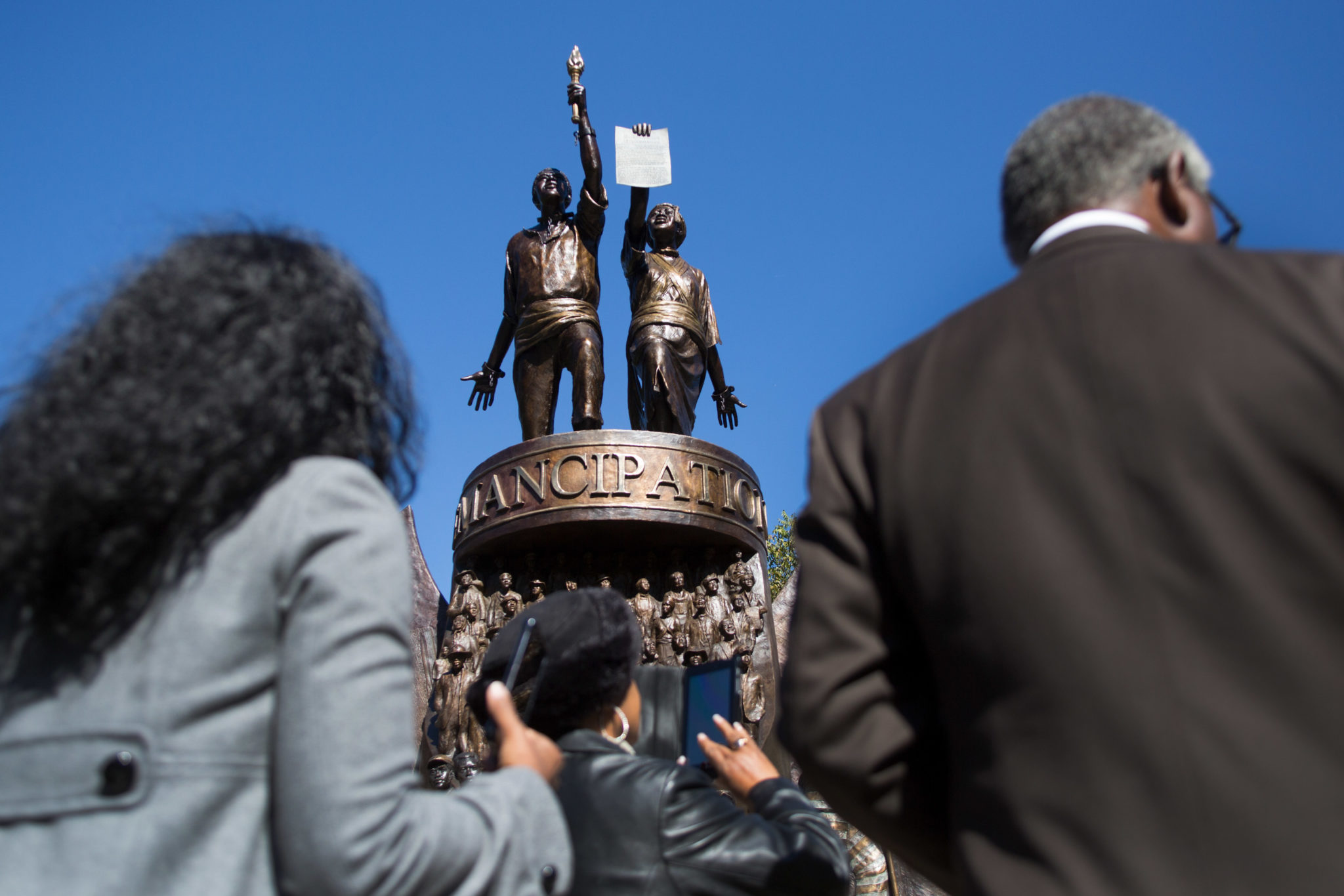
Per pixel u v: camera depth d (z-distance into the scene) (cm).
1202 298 130
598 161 892
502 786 145
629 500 756
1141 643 116
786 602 1044
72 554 126
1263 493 115
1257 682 110
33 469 129
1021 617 125
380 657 129
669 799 219
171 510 130
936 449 144
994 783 125
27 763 120
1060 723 119
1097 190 163
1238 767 107
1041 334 141
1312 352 118
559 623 241
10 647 131
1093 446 128
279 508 134
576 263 891
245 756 125
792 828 228
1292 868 103
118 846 116
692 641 771
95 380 137
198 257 152
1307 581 111
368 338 164
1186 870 107
